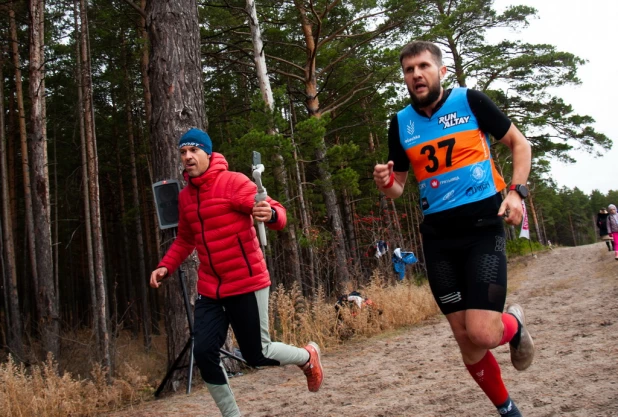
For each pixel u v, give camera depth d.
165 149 6.66
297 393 4.91
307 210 15.13
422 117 2.63
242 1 14.30
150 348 15.32
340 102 16.80
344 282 13.46
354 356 6.77
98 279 8.77
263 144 11.14
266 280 3.14
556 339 5.70
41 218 10.77
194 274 6.53
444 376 4.67
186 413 4.83
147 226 23.20
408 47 2.61
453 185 2.51
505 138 2.53
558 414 3.07
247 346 3.11
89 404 5.73
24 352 10.98
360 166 19.44
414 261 13.94
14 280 13.36
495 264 2.41
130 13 15.50
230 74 17.39
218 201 3.03
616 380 3.61
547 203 55.25
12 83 18.92
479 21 22.34
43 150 10.88
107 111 21.62
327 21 16.00
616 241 14.62
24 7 14.79
